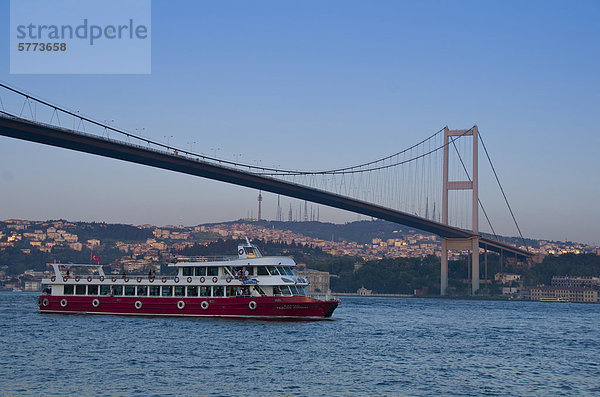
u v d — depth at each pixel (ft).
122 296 287.07
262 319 272.92
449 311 499.92
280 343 212.64
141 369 164.25
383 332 268.62
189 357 182.39
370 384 155.12
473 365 186.39
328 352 199.21
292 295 272.72
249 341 214.28
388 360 189.57
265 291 273.95
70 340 212.23
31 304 483.92
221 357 183.62
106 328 243.40
